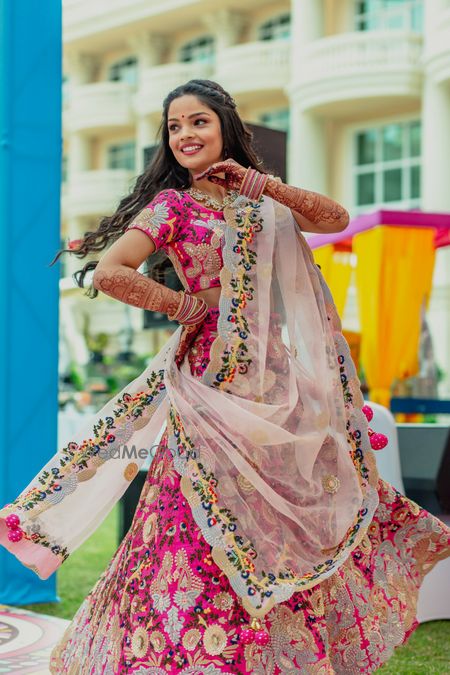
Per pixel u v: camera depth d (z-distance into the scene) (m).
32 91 4.45
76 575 5.31
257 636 2.11
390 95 15.80
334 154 17.44
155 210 2.41
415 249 7.68
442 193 14.93
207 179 2.50
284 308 2.48
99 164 22.45
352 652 2.42
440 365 14.71
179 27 20.45
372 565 2.54
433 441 5.60
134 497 4.78
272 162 4.91
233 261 2.42
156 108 19.64
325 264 8.49
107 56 22.22
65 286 6.85
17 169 4.42
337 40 16.06
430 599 4.05
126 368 14.19
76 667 2.42
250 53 17.98
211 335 2.46
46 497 2.50
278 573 2.21
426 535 2.58
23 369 4.43
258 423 2.31
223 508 2.25
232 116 2.62
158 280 2.81
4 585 4.37
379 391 7.67
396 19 16.72
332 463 2.41
